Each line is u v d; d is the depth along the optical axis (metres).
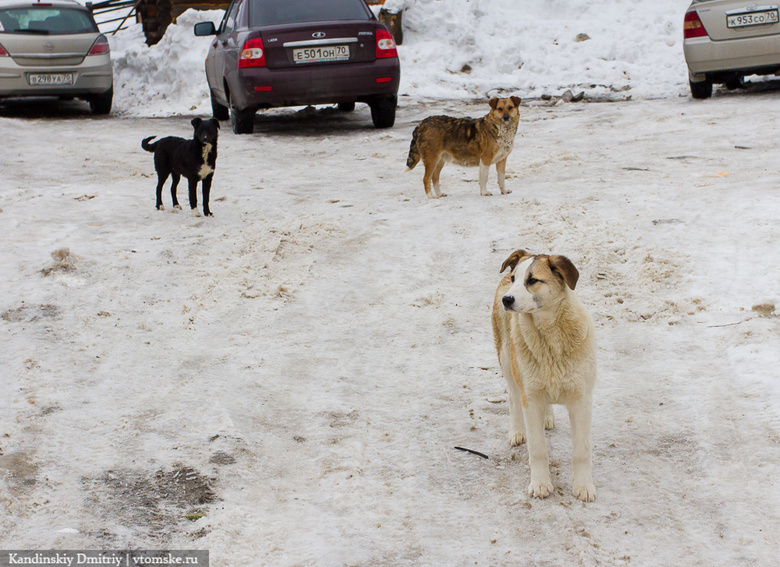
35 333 5.53
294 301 6.19
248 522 3.63
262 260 6.88
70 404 4.66
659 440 4.20
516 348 3.71
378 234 7.50
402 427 4.47
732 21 12.78
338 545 3.46
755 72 13.35
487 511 3.71
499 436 4.37
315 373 5.10
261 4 12.77
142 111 17.36
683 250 6.48
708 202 7.53
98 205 8.66
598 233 6.95
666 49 17.19
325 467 4.08
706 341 5.18
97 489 3.85
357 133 12.90
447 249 7.02
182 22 19.59
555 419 4.60
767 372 4.65
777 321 5.23
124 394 4.81
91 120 15.62
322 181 9.73
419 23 19.08
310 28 12.06
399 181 9.58
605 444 4.20
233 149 11.93
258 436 4.38
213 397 4.77
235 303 6.16
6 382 4.87
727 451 4.04
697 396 4.56
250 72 12.09
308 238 7.41
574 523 3.57
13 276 6.49
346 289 6.37
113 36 24.62
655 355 5.10
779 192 7.56
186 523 3.60
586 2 19.31
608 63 16.81
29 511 3.67
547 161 9.98
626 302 5.86
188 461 4.09
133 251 7.08
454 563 3.33
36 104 18.41
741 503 3.64
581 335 3.57
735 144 10.04
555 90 16.09
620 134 11.43
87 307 5.98
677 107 13.16
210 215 8.25
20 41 14.90
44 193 9.13
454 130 8.44
